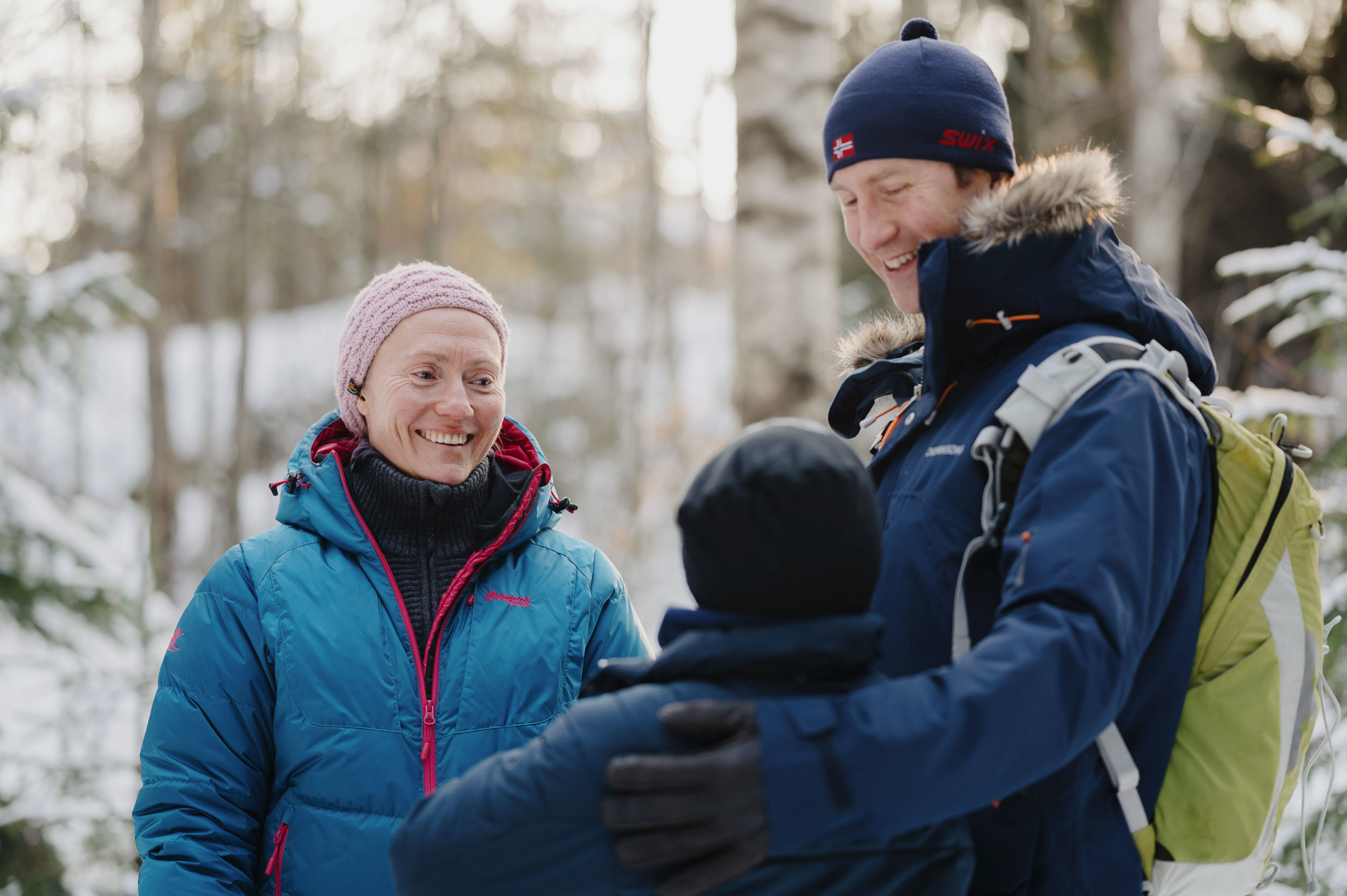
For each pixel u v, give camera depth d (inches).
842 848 36.4
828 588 37.7
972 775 34.0
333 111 498.6
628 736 35.8
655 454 422.0
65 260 411.2
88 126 389.7
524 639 64.3
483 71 526.9
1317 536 45.4
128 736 154.1
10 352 180.7
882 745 33.3
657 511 375.9
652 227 544.7
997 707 33.9
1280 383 180.2
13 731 153.6
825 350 150.9
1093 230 46.7
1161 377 42.8
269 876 59.5
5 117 175.0
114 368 251.6
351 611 62.1
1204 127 306.7
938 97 50.5
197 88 481.1
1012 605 37.9
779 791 33.0
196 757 59.4
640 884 35.2
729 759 33.2
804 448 38.3
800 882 36.0
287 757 60.2
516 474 71.3
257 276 664.4
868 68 52.2
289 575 62.7
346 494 64.4
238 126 482.3
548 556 68.3
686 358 657.6
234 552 64.1
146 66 360.8
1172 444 41.3
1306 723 44.8
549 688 64.1
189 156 511.2
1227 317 128.1
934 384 48.3
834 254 155.6
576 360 726.5
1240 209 323.6
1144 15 265.4
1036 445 41.8
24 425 485.4
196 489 553.3
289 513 65.3
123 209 490.0
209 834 58.1
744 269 151.8
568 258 709.9
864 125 51.4
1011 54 338.0
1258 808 43.2
